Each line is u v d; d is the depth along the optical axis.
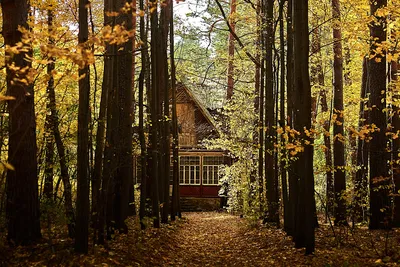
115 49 10.30
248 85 27.31
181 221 20.44
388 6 10.98
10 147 8.88
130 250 9.91
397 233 12.15
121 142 11.50
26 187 8.97
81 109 8.45
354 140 19.09
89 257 8.27
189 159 34.16
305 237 10.03
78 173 8.55
